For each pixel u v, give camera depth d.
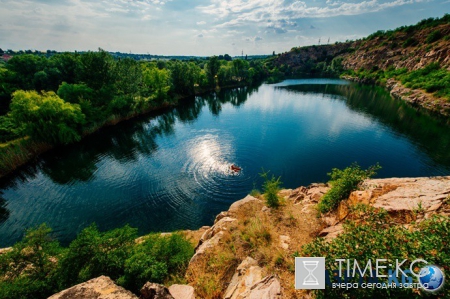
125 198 22.44
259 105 62.59
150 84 61.41
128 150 34.47
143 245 11.10
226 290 7.33
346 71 131.62
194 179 25.53
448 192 7.80
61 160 31.42
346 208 9.42
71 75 55.25
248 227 10.59
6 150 29.50
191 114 55.00
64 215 20.28
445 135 36.81
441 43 77.56
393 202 7.96
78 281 8.38
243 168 27.70
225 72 93.50
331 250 5.68
